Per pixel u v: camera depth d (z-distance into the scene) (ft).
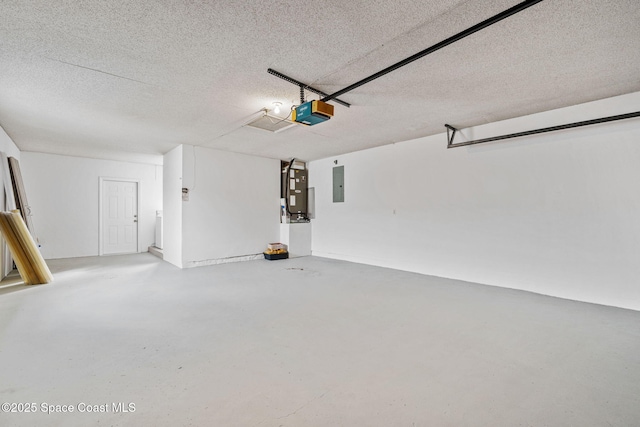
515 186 13.42
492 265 14.10
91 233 22.54
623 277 10.82
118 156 21.97
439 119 13.74
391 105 11.96
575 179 11.87
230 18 6.59
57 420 4.81
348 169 21.25
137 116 13.05
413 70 9.08
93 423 4.75
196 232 18.75
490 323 9.14
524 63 8.70
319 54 8.17
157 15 6.46
